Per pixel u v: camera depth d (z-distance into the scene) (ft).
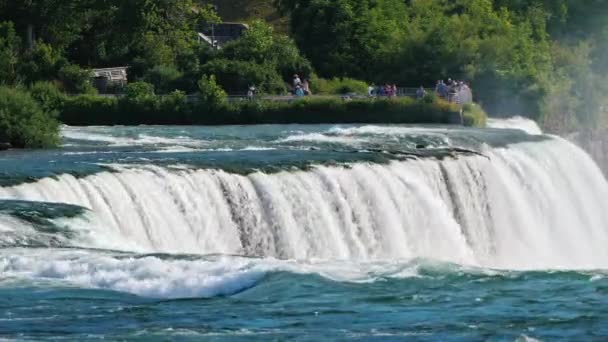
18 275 224.53
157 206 299.17
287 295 216.95
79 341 188.75
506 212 383.86
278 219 314.55
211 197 308.19
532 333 197.98
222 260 235.81
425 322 203.00
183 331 195.21
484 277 234.38
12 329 194.18
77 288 217.77
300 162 335.47
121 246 262.47
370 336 194.49
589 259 409.08
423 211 344.90
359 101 547.90
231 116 548.72
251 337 193.06
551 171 425.69
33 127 405.59
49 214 270.67
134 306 208.54
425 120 542.98
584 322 204.13
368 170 340.39
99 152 380.17
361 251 326.65
